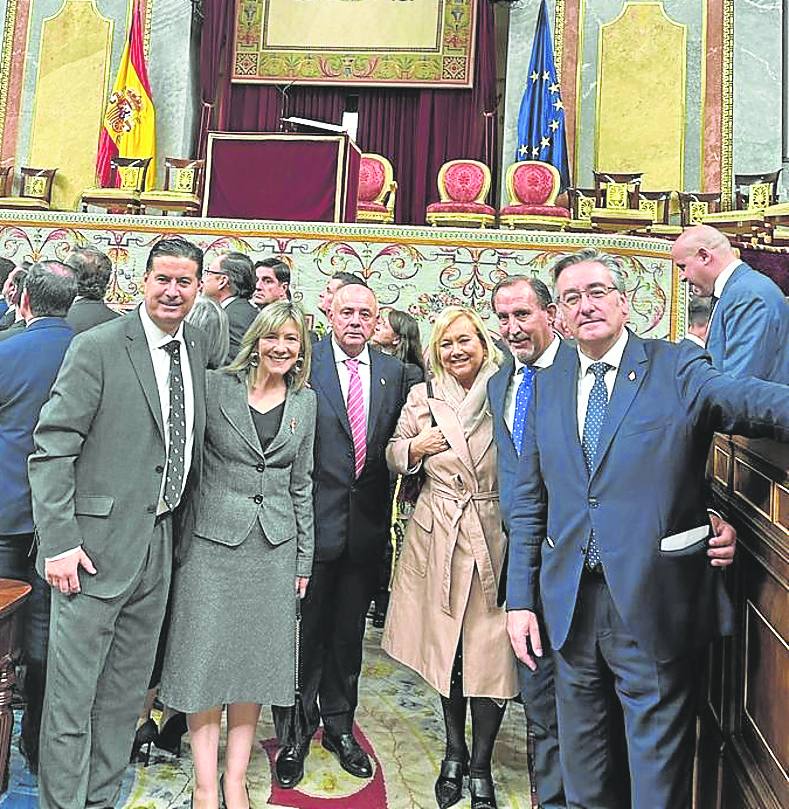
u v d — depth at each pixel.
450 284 5.55
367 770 2.80
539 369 2.57
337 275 3.32
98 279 3.09
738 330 2.78
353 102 9.22
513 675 2.57
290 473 2.55
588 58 8.32
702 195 7.26
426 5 8.89
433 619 2.62
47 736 2.27
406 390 2.95
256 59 8.98
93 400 2.25
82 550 2.24
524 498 2.24
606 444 1.98
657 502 1.94
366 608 2.89
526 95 7.87
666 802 1.93
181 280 2.31
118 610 2.29
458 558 2.62
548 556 2.09
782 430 1.71
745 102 7.95
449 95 8.86
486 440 2.67
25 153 8.73
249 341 2.52
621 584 1.94
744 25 8.03
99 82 8.71
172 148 8.47
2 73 8.84
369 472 2.81
